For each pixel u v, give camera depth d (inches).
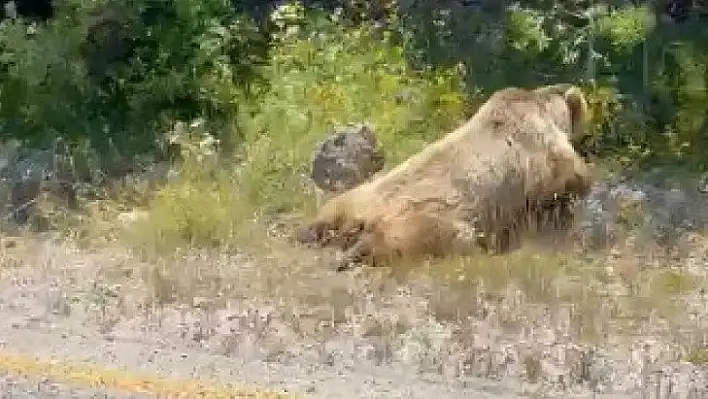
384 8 1101.7
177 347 510.3
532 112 752.3
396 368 486.6
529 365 484.4
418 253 694.5
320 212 754.8
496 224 722.8
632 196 841.5
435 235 699.4
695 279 676.7
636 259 733.9
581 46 1011.3
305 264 693.3
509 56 1027.9
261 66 1020.5
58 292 612.7
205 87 987.9
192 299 597.0
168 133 956.6
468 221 711.1
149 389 444.8
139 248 721.6
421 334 541.0
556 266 680.4
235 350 506.3
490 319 573.6
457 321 568.4
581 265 708.7
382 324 552.7
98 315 565.0
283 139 917.8
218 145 929.5
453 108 964.6
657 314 590.2
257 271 668.1
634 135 973.2
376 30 1070.4
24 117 1007.0
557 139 753.6
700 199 871.7
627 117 978.1
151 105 995.3
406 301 610.5
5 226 796.0
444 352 509.7
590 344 532.7
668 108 989.8
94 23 1002.1
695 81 983.0
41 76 995.3
